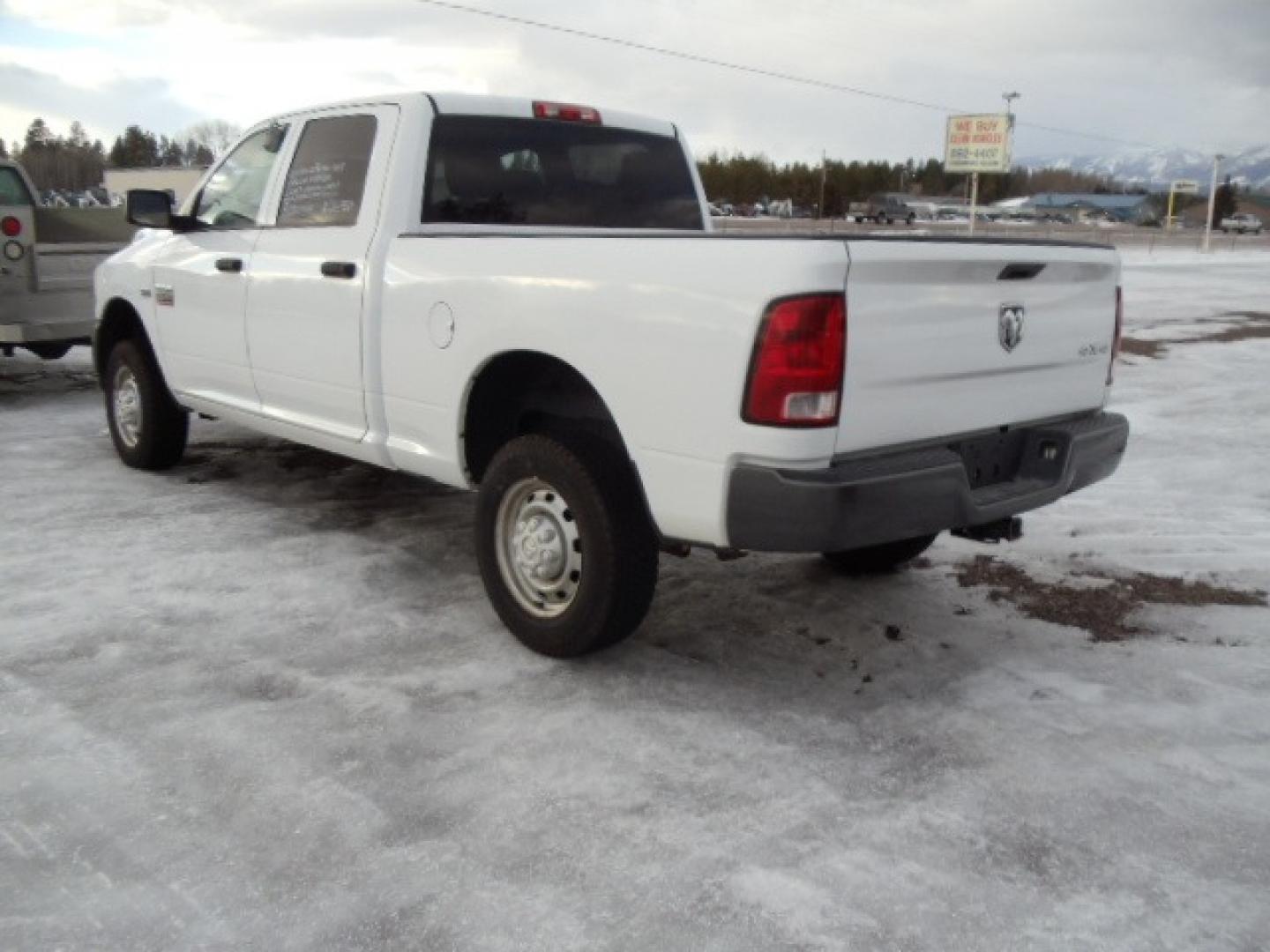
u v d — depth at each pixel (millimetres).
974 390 3682
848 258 3180
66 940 2521
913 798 3174
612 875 2779
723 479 3342
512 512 4102
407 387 4426
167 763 3270
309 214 5027
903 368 3400
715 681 3934
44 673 3859
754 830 2988
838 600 4777
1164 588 5020
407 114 4648
